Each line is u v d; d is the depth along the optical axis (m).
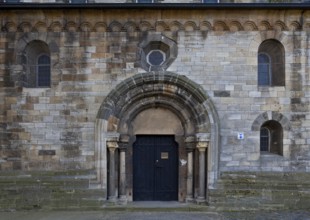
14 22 14.66
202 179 14.66
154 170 15.58
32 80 15.16
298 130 14.70
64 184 14.26
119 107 14.66
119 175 14.98
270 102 14.71
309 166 14.65
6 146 14.51
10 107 14.59
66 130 14.53
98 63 14.64
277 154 14.95
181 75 14.66
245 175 14.46
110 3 14.13
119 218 12.87
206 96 14.57
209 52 14.73
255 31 14.82
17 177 14.34
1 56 14.69
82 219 12.71
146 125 15.43
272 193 14.33
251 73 14.73
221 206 14.27
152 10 14.48
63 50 14.66
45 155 14.49
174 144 15.63
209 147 14.56
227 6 14.28
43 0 15.47
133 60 14.66
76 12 14.51
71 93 14.59
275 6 14.31
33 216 13.16
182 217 13.07
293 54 14.83
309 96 14.76
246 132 14.62
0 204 14.09
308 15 14.81
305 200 14.32
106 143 14.49
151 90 14.78
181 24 14.71
